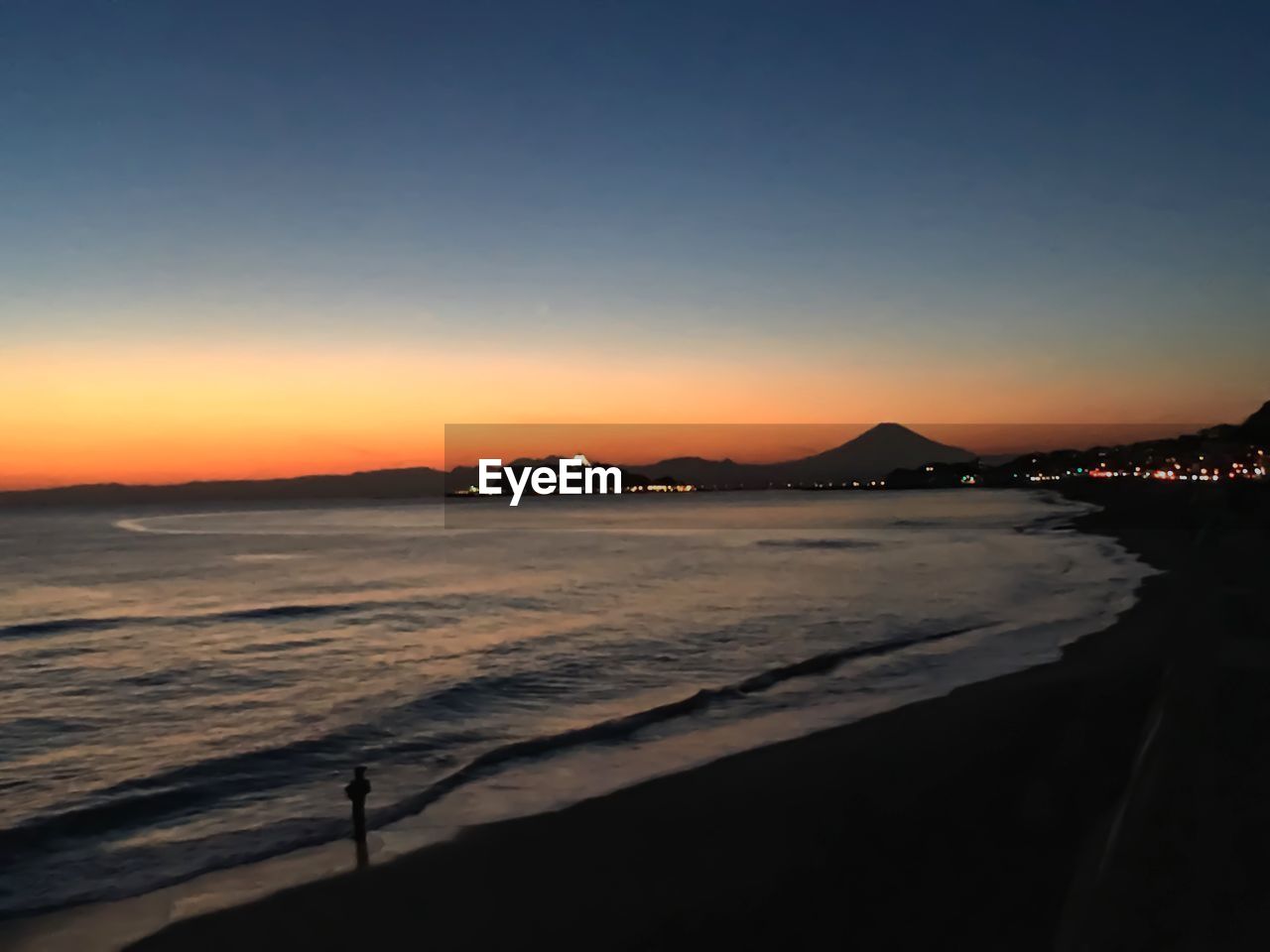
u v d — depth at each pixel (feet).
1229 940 15.19
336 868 25.44
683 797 29.04
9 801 33.22
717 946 19.04
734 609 85.61
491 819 28.53
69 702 51.57
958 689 43.09
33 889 24.73
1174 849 18.83
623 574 128.67
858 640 65.41
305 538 266.57
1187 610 63.52
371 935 20.44
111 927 22.17
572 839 25.85
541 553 182.29
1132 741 31.83
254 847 27.50
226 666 62.18
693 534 248.93
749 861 23.53
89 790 34.55
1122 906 16.78
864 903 20.47
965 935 18.61
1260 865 17.78
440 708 47.11
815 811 26.99
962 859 22.58
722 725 40.52
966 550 156.56
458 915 21.26
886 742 34.06
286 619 87.25
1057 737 33.06
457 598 102.17
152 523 448.65
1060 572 110.63
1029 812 25.61
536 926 20.48
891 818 25.88
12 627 85.35
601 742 38.22
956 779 28.99
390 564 160.76
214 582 133.08
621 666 57.77
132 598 112.78
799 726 39.73
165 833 29.27
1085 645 54.34
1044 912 19.33
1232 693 31.73
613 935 19.85
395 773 35.83
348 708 47.93
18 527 410.72
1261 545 118.52
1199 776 22.88
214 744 41.34
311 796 32.83
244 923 21.33
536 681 53.47
